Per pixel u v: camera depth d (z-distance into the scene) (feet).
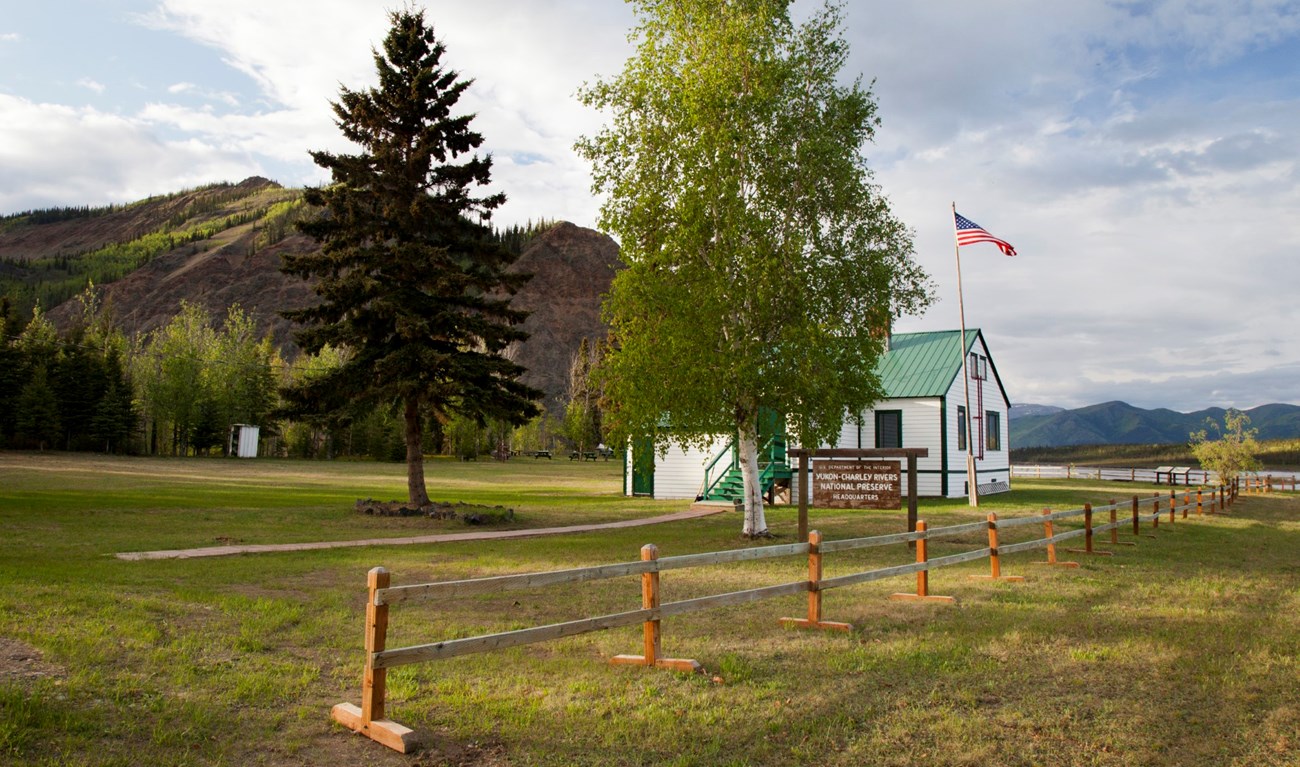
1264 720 20.11
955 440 112.78
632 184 61.31
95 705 18.08
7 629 23.98
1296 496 135.54
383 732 17.35
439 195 76.79
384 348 74.90
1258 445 127.34
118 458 207.10
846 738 18.61
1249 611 34.73
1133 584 42.06
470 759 16.79
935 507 94.32
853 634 29.32
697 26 62.90
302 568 42.80
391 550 52.08
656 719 19.47
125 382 254.06
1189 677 23.93
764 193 61.57
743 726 19.26
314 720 18.66
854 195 62.23
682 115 60.59
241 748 16.65
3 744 15.33
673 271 60.34
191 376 260.01
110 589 32.22
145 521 61.87
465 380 73.46
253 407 281.74
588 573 22.06
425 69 75.20
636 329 60.59
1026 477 195.83
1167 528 75.51
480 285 77.05
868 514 86.28
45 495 79.66
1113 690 22.62
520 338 78.69
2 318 262.47
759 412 63.77
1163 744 18.38
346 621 29.71
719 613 33.63
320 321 77.51
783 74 59.98
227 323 300.20
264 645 25.20
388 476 168.35
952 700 21.57
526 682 22.52
